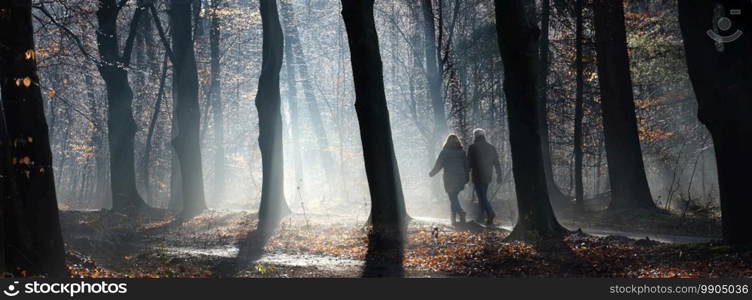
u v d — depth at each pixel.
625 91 25.20
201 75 47.06
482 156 20.31
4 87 10.80
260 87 25.38
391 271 14.20
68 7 22.50
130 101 31.17
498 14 16.72
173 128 39.47
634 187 24.91
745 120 12.41
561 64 36.78
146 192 44.81
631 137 25.06
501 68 36.81
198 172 29.44
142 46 45.25
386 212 18.61
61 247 11.23
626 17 31.33
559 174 46.56
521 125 16.67
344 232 20.22
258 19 41.84
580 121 26.66
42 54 26.53
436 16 37.34
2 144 10.12
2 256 9.69
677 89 36.38
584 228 20.86
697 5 12.59
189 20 30.23
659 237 17.62
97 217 26.52
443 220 21.67
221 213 28.27
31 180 10.91
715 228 19.64
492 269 13.77
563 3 28.42
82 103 48.28
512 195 37.25
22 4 10.74
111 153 30.95
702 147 38.94
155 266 14.99
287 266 15.34
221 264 15.87
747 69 12.39
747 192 12.51
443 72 34.31
